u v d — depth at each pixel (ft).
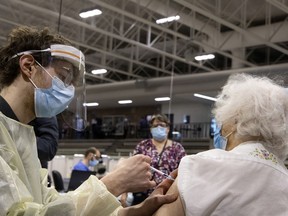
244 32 28.35
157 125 11.41
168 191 3.99
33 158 4.17
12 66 4.21
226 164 3.70
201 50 35.47
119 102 54.75
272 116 3.80
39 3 27.61
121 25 31.22
